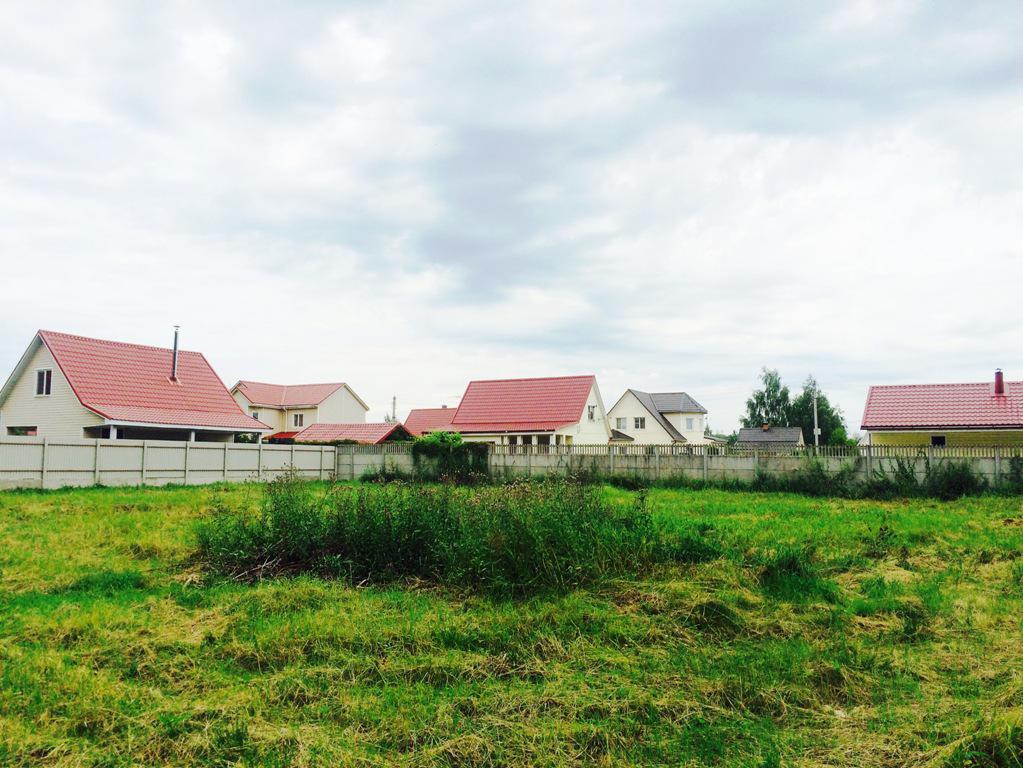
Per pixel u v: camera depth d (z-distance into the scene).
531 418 33.41
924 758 3.77
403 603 6.74
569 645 5.48
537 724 4.12
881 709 4.48
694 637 5.72
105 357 26.23
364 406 49.06
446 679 4.89
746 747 3.96
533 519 7.50
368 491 9.31
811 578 7.40
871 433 24.98
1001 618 6.36
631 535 7.64
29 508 13.83
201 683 4.80
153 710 4.26
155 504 14.77
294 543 8.29
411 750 3.87
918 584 7.64
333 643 5.54
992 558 9.10
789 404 57.94
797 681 4.86
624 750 3.88
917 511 14.79
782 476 20.33
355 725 4.16
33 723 4.09
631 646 5.53
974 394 24.59
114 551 9.34
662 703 4.41
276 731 4.02
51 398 24.53
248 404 43.56
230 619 6.07
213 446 22.69
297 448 25.45
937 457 18.56
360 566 7.92
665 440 45.66
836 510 15.05
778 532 10.92
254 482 21.59
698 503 16.17
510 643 5.50
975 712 4.29
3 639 5.52
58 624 5.84
